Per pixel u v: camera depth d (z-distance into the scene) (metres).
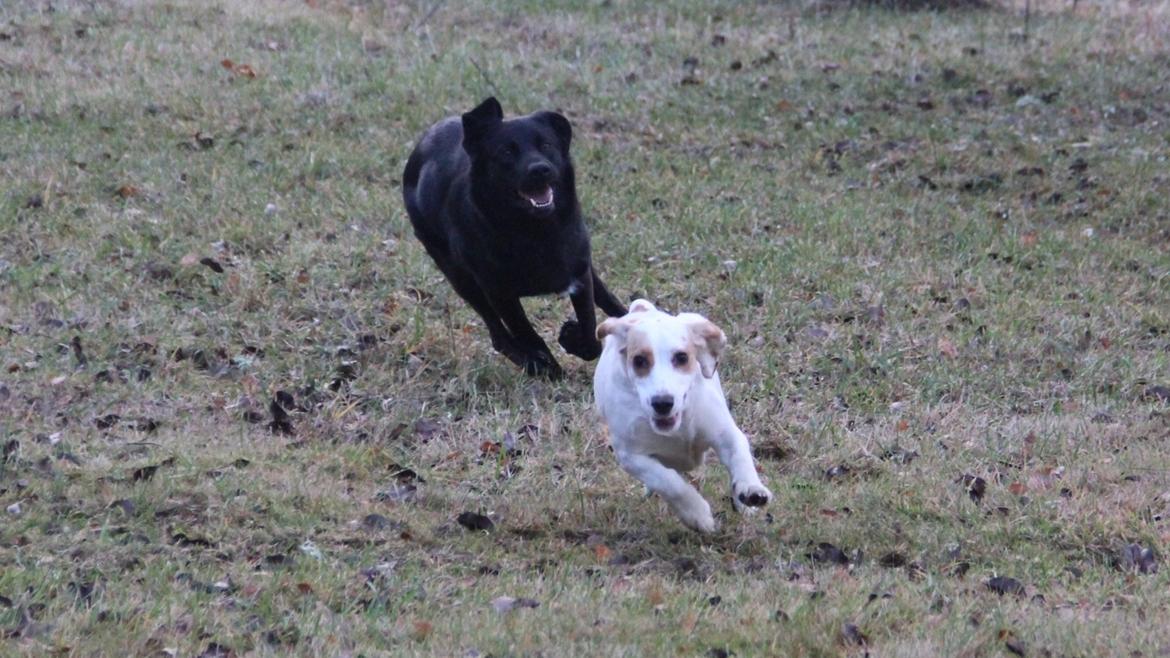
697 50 23.14
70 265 14.26
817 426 11.15
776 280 14.42
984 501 9.64
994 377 12.38
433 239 12.66
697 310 13.74
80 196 16.23
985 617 7.71
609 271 14.65
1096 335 13.40
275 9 24.69
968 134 19.28
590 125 19.45
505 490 10.02
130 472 9.77
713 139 19.08
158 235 15.13
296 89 20.38
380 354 12.61
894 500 9.65
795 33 24.38
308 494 9.54
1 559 8.34
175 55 21.75
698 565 8.66
